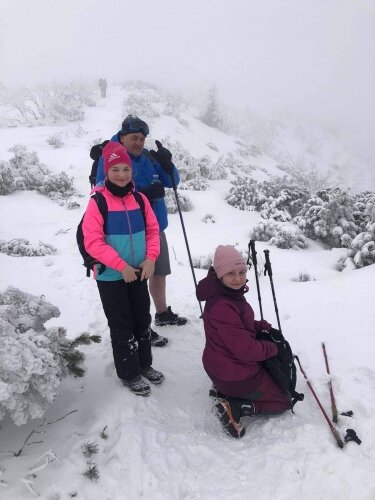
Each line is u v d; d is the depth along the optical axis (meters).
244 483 2.24
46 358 2.16
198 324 4.28
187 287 5.60
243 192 13.33
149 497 2.14
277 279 6.78
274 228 9.92
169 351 3.72
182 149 17.22
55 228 9.74
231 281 2.56
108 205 2.60
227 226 10.94
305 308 4.66
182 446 2.50
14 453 2.33
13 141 20.14
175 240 9.23
